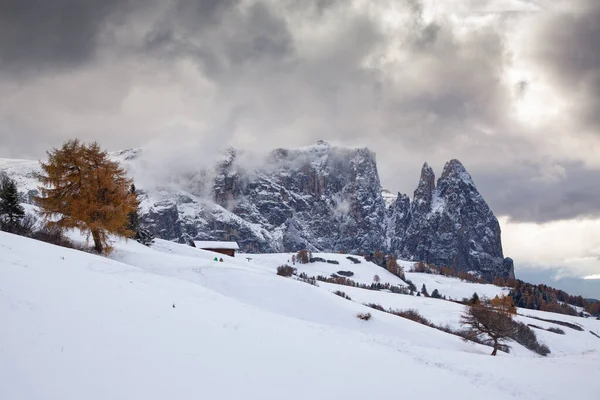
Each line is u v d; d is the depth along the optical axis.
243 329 18.69
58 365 10.27
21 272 18.75
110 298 18.17
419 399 14.34
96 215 43.81
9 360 9.91
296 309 42.88
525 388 19.86
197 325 17.12
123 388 9.88
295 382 13.00
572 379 22.72
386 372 16.94
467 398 15.85
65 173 43.28
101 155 44.47
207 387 11.00
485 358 27.44
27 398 8.55
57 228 44.19
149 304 19.00
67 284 18.86
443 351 27.98
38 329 12.16
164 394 10.05
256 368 13.38
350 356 18.41
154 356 12.27
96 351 11.63
